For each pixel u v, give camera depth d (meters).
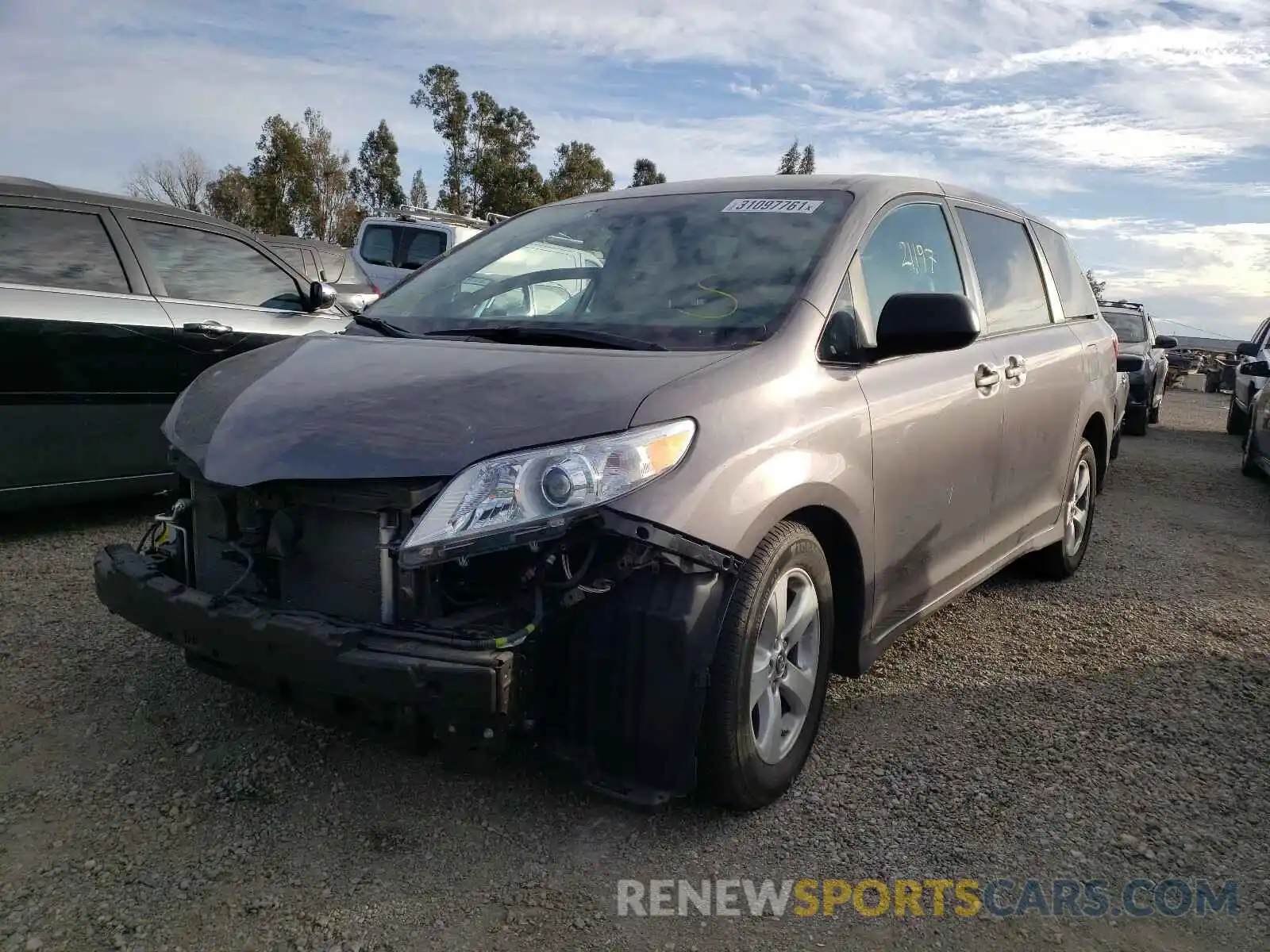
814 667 2.97
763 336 2.93
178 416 2.99
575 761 2.51
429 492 2.38
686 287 3.22
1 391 4.82
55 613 4.11
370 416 2.56
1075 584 5.36
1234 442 13.76
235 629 2.48
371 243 13.27
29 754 3.00
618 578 2.45
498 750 2.32
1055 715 3.59
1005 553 4.37
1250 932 2.42
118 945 2.21
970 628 4.52
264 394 2.81
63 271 5.15
